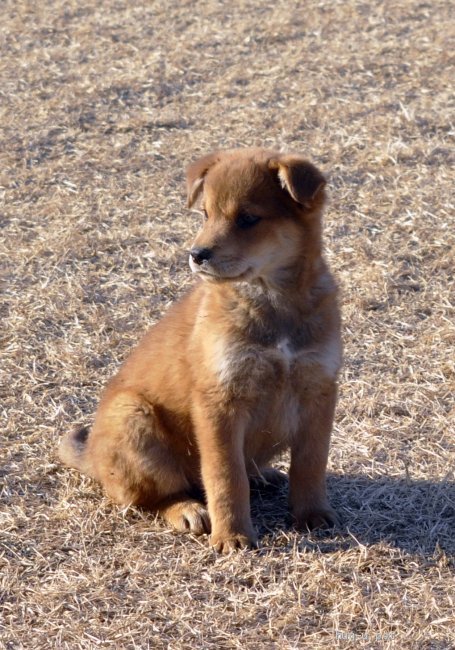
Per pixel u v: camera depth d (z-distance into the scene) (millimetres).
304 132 18281
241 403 8359
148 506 9125
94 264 14273
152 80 20922
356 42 22344
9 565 8336
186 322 8891
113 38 23594
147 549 8547
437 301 12930
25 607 7812
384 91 19828
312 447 8750
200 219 15484
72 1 26359
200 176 8820
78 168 17453
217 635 7414
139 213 15773
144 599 7852
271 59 21734
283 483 9734
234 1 25578
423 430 10398
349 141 17625
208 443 8398
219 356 8258
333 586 7887
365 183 16219
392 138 17594
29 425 10680
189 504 8906
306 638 7352
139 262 14273
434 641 7254
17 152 18047
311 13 24266
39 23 24828
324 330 8477
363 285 13258
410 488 9367
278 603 7730
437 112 18594
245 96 20031
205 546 8539
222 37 23141
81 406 11078
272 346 8281
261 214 8289
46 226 15516
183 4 25656
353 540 8539
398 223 14891
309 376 8484
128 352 12070
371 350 11930
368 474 9664
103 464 9117
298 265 8359
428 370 11484
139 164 17516
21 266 14273
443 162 16766
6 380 11531
